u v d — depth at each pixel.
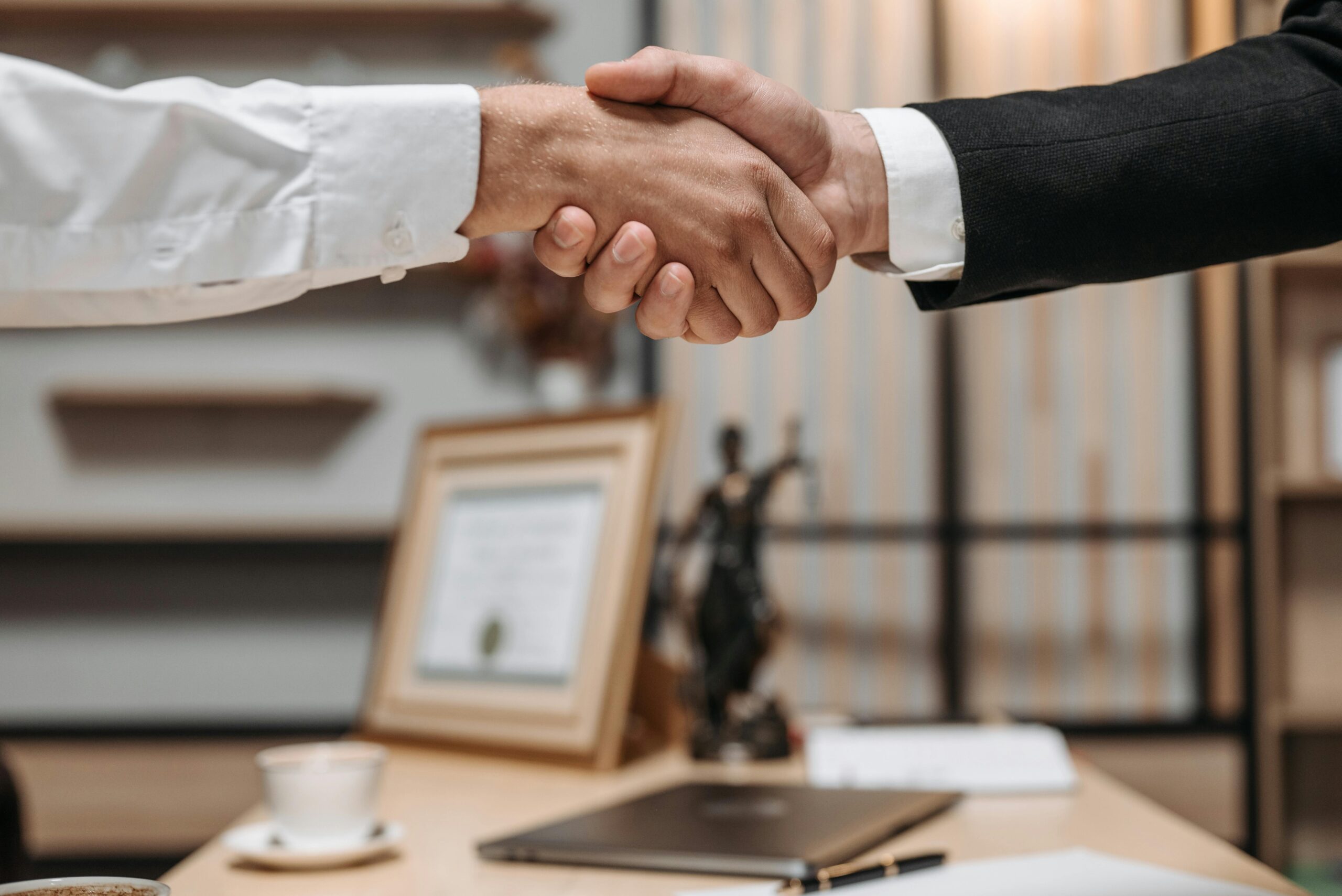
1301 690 2.24
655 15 2.19
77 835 2.09
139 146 0.66
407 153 0.72
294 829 0.82
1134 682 2.17
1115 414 2.18
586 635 1.20
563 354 2.11
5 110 0.64
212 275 0.68
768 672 2.17
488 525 1.38
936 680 2.17
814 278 0.83
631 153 0.78
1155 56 2.18
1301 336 2.24
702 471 2.18
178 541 2.12
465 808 0.99
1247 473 2.13
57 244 0.65
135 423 2.23
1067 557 2.18
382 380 2.25
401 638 1.40
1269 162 0.75
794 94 0.81
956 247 0.81
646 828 0.83
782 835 0.79
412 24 2.23
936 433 2.18
